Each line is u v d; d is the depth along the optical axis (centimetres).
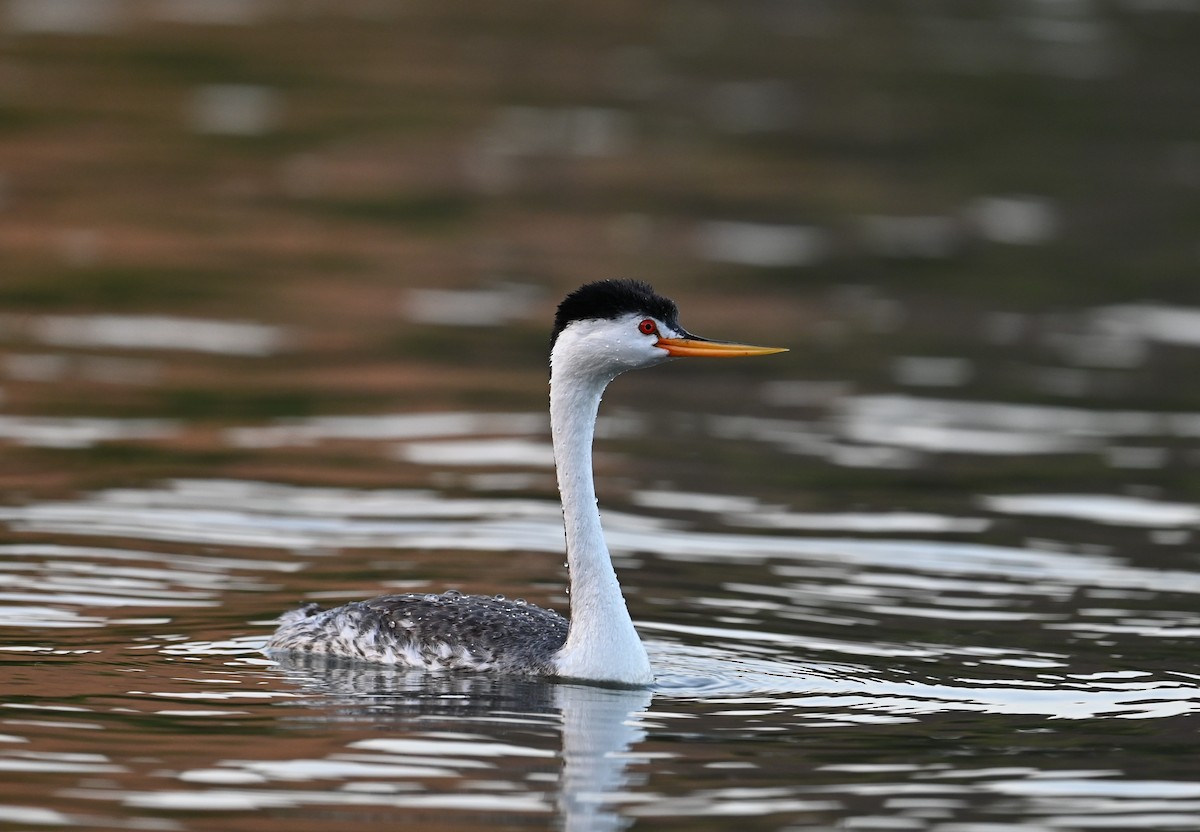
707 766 970
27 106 3384
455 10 4556
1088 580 1402
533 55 4119
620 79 3903
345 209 2878
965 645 1228
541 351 2181
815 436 1880
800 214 2980
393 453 1742
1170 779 962
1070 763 987
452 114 3541
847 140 3488
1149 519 1591
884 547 1487
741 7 4797
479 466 1708
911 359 2216
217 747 980
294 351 2133
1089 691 1127
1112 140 3550
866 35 4447
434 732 1016
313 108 3525
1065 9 4822
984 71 4091
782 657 1193
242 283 2450
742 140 3456
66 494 1551
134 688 1079
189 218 2777
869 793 935
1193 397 2069
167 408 1872
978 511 1606
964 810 914
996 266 2712
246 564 1380
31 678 1091
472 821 884
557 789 929
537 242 2733
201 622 1230
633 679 1116
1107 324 2422
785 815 902
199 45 3991
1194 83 4031
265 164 3125
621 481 1681
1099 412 1998
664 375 2156
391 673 1130
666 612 1295
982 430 1912
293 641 1170
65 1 4366
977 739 1027
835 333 2322
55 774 930
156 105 3481
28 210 2753
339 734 1005
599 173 3180
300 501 1566
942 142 3500
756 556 1452
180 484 1603
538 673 1123
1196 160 3422
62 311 2273
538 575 1380
